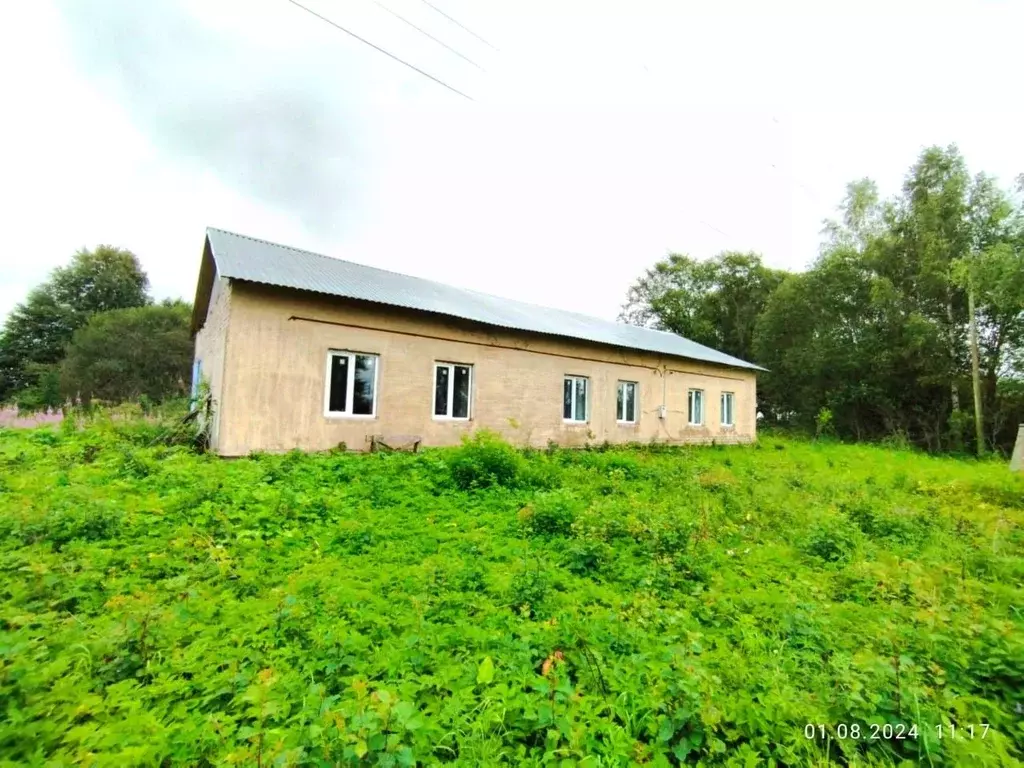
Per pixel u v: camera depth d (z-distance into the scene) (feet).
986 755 6.78
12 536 14.14
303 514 18.33
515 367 41.86
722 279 105.40
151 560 13.41
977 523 20.80
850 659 8.95
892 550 17.43
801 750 7.17
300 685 8.29
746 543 17.49
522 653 9.34
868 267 74.49
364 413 33.63
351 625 10.57
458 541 16.51
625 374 51.39
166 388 94.17
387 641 9.87
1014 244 56.95
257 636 9.78
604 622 10.75
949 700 7.87
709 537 17.48
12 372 103.60
